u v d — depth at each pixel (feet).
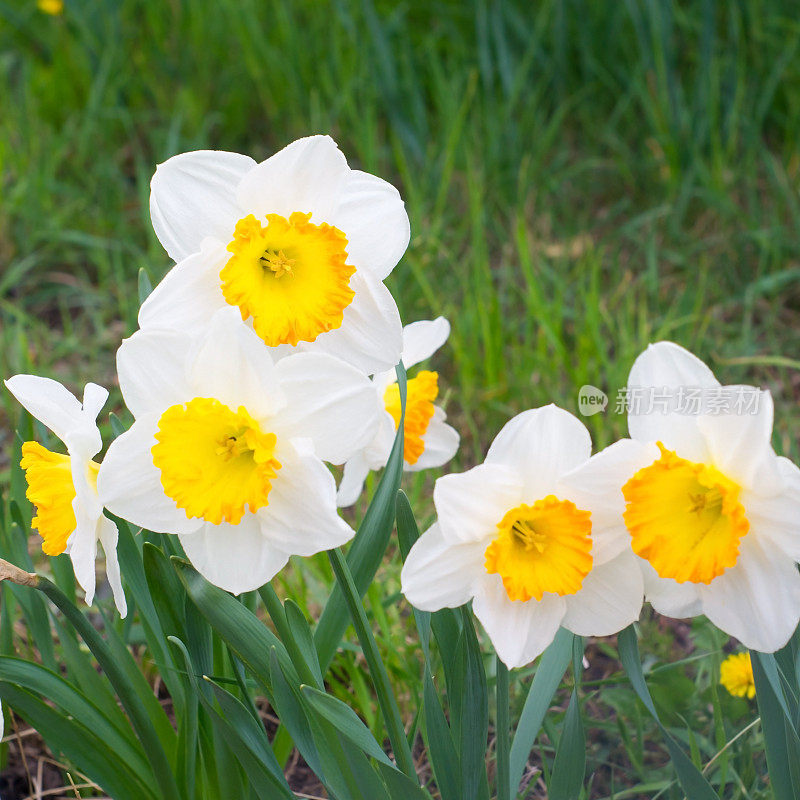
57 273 7.77
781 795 3.55
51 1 9.44
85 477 3.43
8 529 4.11
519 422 3.43
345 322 3.51
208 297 3.49
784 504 3.36
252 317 3.45
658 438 3.42
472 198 7.11
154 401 3.43
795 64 8.28
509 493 3.42
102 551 3.78
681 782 3.53
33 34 9.91
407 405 3.77
